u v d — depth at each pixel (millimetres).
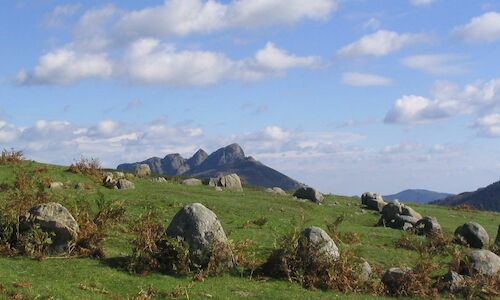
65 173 47156
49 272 21469
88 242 25125
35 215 24266
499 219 55906
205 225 25156
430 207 62469
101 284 20938
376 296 24938
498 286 26328
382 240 36781
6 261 22234
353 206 53906
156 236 25062
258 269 26156
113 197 40125
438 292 26156
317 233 26516
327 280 25219
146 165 63094
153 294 20906
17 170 44469
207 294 21531
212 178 59719
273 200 49125
